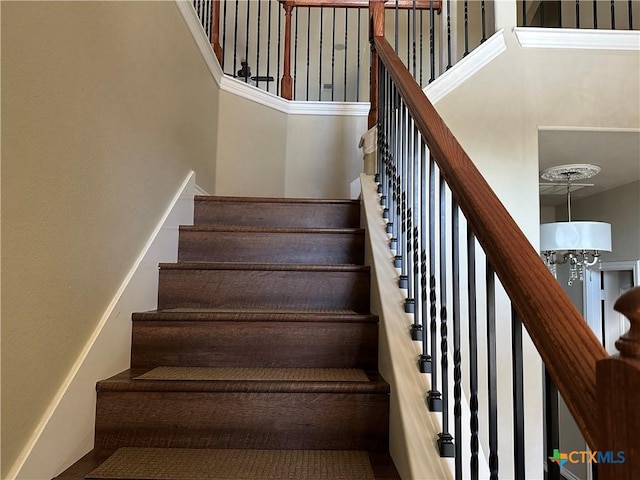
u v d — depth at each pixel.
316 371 1.40
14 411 0.87
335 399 1.24
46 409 0.98
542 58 2.29
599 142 2.44
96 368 1.20
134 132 1.46
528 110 2.27
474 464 0.85
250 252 1.97
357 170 3.38
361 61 5.82
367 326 1.48
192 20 2.12
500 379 2.04
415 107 1.31
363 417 1.24
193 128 2.20
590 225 3.03
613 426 0.44
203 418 1.23
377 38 2.21
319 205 2.22
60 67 1.01
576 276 3.57
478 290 2.07
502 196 2.23
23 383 0.90
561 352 0.53
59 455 1.02
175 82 1.91
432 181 1.18
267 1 4.51
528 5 4.54
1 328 0.83
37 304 0.94
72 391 1.07
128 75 1.41
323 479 1.03
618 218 3.56
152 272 1.64
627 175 3.19
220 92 2.75
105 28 1.24
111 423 1.21
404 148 1.65
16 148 0.86
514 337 0.68
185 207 2.06
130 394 1.22
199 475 1.04
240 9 4.66
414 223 1.44
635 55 2.29
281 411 1.24
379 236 1.74
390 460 1.15
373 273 1.62
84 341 1.15
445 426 1.01
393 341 1.27
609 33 2.27
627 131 2.27
